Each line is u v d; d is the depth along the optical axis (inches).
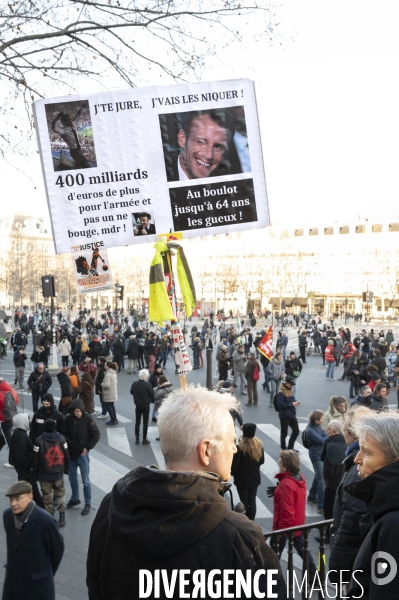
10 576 175.3
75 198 178.2
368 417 101.5
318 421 352.8
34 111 175.3
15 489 172.9
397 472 87.5
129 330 1358.3
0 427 443.2
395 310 3629.4
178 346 213.6
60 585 242.8
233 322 2706.7
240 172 183.9
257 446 301.3
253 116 183.9
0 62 257.6
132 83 259.4
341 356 1165.7
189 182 181.9
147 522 60.3
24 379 948.6
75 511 343.9
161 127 179.8
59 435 319.0
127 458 470.6
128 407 685.3
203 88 181.0
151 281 202.2
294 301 3587.6
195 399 69.4
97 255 179.8
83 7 251.3
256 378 698.8
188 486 61.3
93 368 755.4
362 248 4005.9
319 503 345.7
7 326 887.7
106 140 177.9
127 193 179.8
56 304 3671.3
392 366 999.0
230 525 59.8
